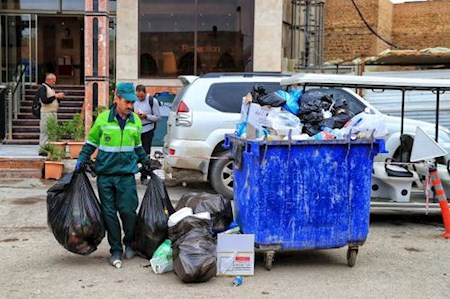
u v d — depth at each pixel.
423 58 15.24
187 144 9.52
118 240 6.16
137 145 6.25
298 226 5.88
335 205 5.95
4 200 9.39
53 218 6.00
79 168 6.07
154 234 6.07
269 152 5.77
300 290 5.43
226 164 9.59
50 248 6.77
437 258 6.55
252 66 15.98
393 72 14.64
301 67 17.20
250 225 5.94
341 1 22.61
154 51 16.05
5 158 11.35
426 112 12.23
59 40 19.11
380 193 8.38
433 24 23.80
